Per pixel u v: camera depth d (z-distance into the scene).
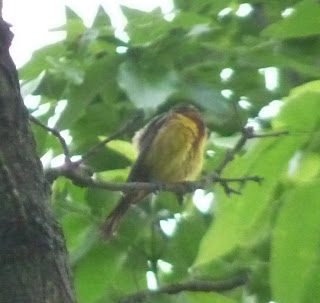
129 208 8.53
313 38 8.06
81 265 7.21
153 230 8.57
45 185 4.51
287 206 4.70
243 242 6.09
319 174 5.11
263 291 8.20
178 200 8.38
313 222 4.68
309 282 4.83
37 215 4.27
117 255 7.48
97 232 7.52
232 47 8.44
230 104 8.15
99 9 8.18
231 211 5.09
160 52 7.43
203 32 8.07
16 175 4.34
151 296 7.50
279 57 7.69
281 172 4.97
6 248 4.13
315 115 4.70
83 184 6.31
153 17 7.89
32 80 7.73
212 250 5.10
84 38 7.60
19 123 4.52
